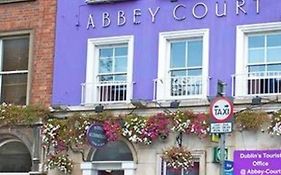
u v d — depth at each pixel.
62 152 17.25
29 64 18.16
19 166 17.98
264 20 15.89
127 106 16.64
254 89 15.80
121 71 17.23
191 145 15.99
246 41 16.16
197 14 16.55
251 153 15.23
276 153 15.00
